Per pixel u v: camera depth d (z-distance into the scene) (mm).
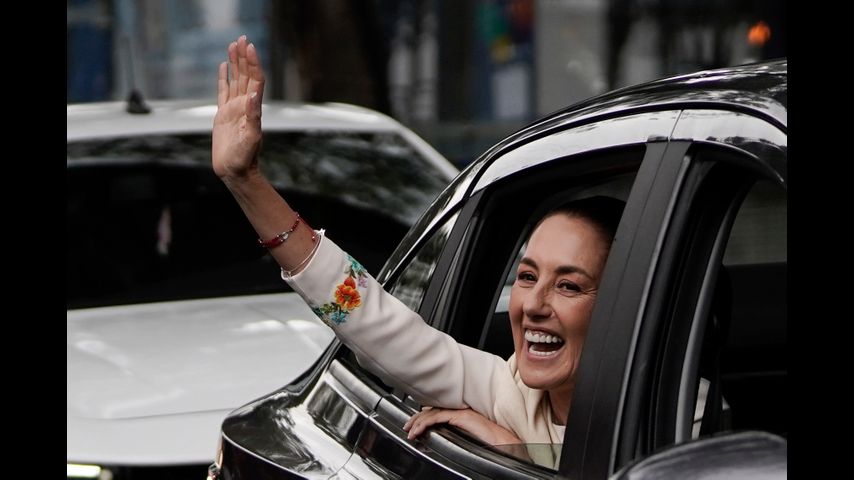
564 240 4266
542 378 4293
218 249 9477
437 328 4598
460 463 4086
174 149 10000
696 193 3570
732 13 27766
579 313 4242
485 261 4648
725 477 2816
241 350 8039
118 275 9273
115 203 9664
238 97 4488
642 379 3535
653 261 3578
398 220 9906
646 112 3854
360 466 4512
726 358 5828
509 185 4504
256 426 5207
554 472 3766
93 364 7965
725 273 4367
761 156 3381
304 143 10430
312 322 8484
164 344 8195
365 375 4902
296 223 4500
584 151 4078
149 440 7125
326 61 16641
